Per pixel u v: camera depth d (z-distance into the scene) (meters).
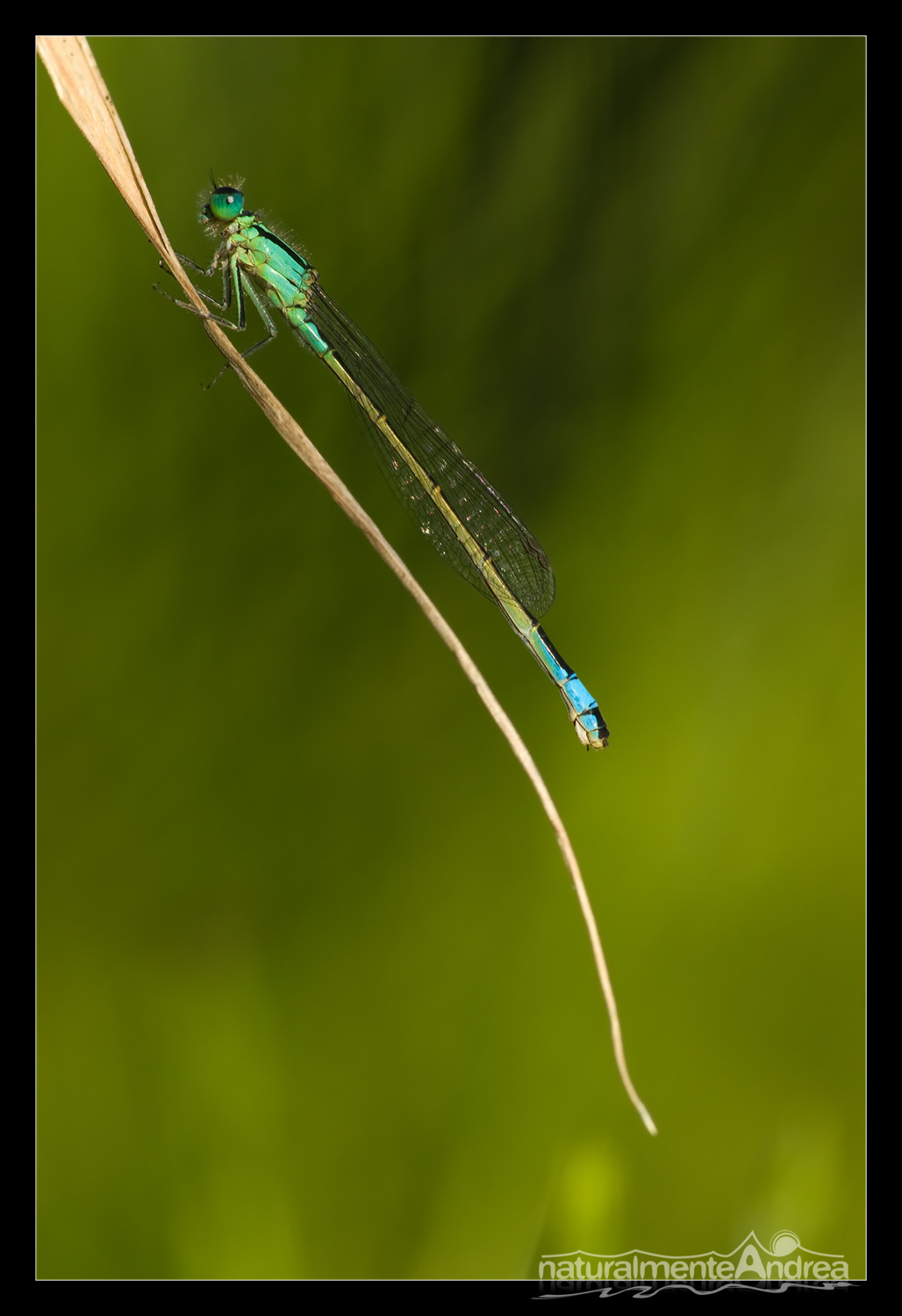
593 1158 0.37
